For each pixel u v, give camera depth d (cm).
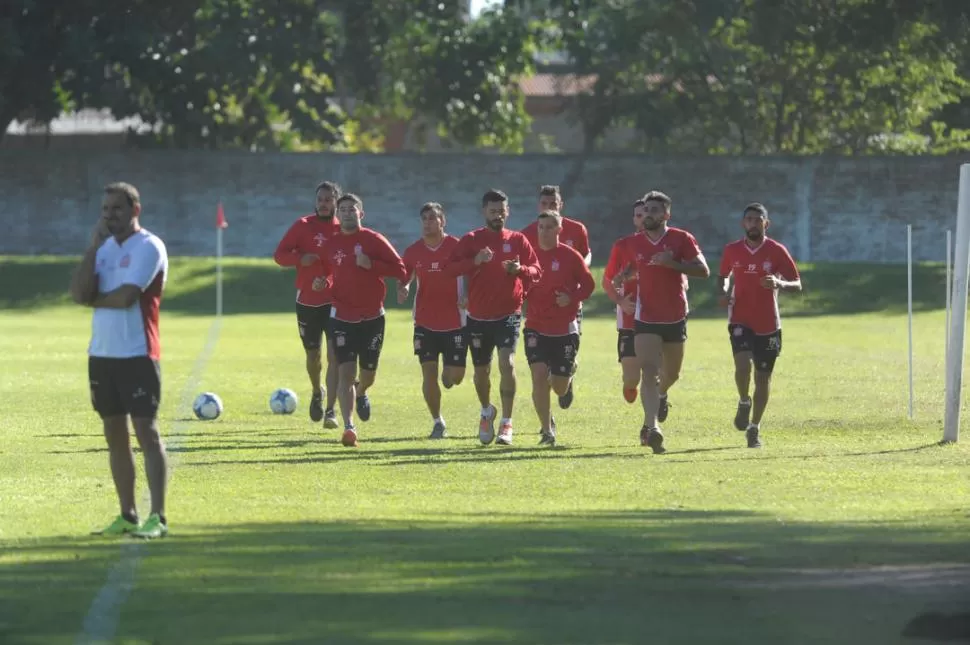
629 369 4900
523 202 14000
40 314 11550
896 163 13588
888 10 13800
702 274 4356
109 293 2681
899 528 2905
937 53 14400
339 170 13988
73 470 3856
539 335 4566
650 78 16688
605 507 3262
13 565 2423
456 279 4709
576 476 3812
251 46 14275
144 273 2683
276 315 11206
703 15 14462
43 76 13650
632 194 13975
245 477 3747
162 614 2042
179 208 14050
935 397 6116
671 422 5297
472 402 5947
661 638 1897
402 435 4856
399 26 15225
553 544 2659
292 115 15000
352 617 2022
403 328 9994
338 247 4566
